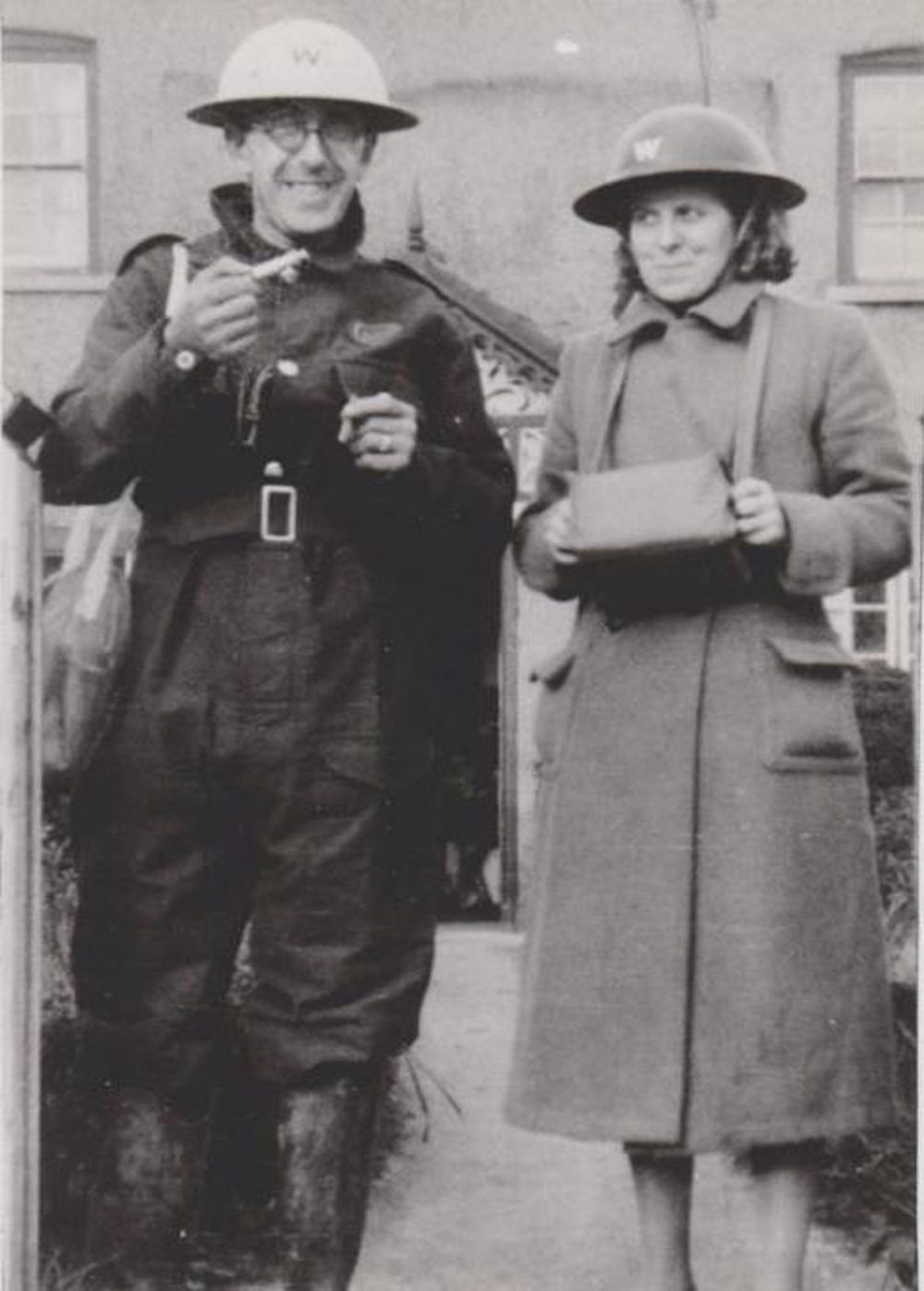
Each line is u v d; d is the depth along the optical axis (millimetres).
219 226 5012
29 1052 4293
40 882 4336
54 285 5293
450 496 4297
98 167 5293
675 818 4117
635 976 4121
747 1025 4059
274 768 4238
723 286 4230
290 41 4270
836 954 4125
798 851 4098
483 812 6719
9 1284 4227
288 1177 4234
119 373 4082
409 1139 5113
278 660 4230
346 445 4223
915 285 5195
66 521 5590
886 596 5543
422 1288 4656
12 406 4004
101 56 5277
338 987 4238
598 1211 4863
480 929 6547
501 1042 5496
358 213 4391
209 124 4445
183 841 4297
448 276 5461
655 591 4176
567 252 5488
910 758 5477
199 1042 4316
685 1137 4062
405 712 4348
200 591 4273
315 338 4281
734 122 4211
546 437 4426
